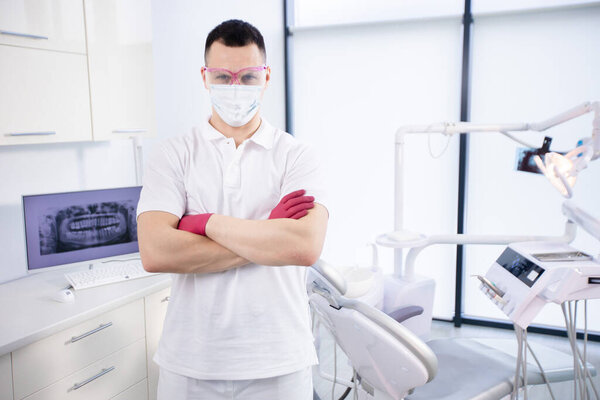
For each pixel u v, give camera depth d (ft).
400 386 4.40
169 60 9.13
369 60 11.21
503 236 7.52
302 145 3.79
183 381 3.52
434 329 10.86
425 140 10.93
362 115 11.49
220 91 3.50
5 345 4.52
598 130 5.98
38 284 6.40
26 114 5.78
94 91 6.52
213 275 3.43
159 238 3.33
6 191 6.79
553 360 6.12
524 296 5.05
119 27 6.77
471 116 10.60
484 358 5.95
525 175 10.34
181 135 3.81
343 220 12.01
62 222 6.64
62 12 6.04
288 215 3.37
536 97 10.08
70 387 5.33
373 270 7.78
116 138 6.89
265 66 3.65
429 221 11.21
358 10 11.19
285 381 3.53
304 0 11.69
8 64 5.55
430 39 10.61
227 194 3.60
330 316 4.59
